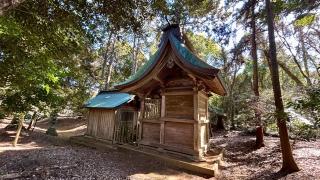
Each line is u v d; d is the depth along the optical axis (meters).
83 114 19.34
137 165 7.41
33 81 5.96
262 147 10.67
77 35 4.96
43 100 9.68
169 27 8.62
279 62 16.05
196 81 7.91
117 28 5.02
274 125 14.05
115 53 24.64
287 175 6.50
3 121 19.48
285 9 8.51
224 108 20.56
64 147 10.23
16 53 4.57
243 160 9.04
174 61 7.96
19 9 3.77
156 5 5.20
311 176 6.22
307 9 7.52
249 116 11.23
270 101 9.13
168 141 8.61
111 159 8.04
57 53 4.98
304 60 16.30
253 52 11.35
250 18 10.91
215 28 11.72
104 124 11.58
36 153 8.18
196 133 7.80
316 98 3.55
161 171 6.82
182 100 8.52
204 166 6.88
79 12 4.45
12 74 5.09
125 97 11.84
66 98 12.15
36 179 5.17
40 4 3.88
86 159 7.67
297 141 11.07
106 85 20.06
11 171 5.65
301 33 14.50
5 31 3.92
